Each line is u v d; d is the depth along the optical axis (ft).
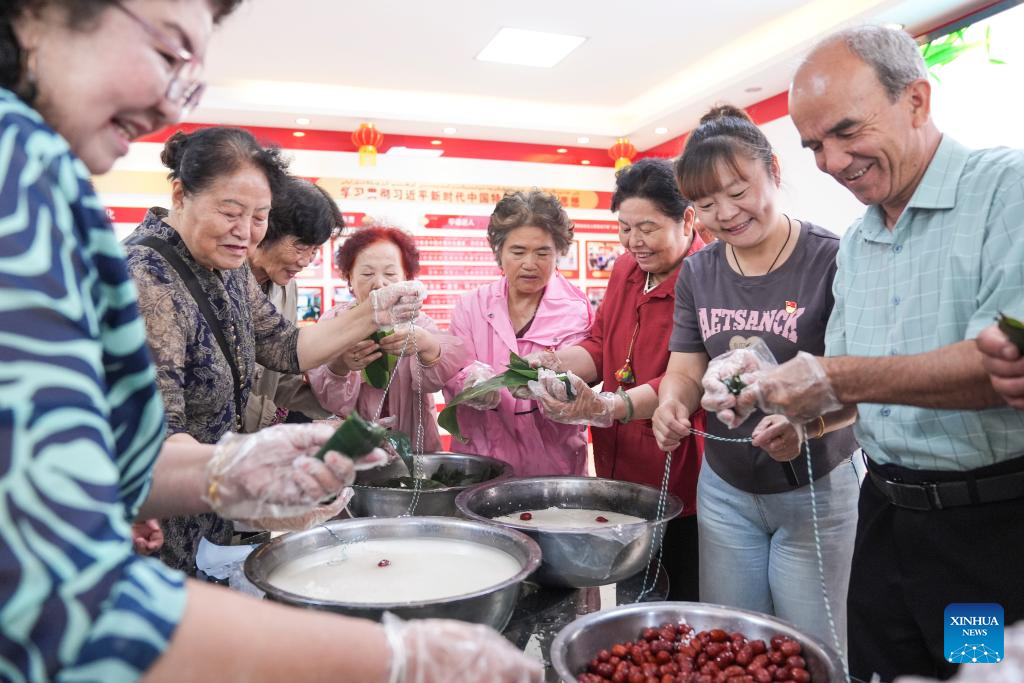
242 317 5.32
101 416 1.81
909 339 4.14
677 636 3.52
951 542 4.08
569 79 16.47
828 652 3.08
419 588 3.67
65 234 1.87
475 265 18.22
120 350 2.20
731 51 15.43
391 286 6.04
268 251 7.17
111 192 15.35
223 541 5.23
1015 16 11.19
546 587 4.52
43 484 1.63
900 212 4.31
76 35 2.02
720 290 5.55
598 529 3.99
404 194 17.71
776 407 3.85
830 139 3.97
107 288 2.11
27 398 1.64
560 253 7.04
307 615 1.99
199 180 4.54
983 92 11.69
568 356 7.00
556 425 6.97
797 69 4.07
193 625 1.78
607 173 19.45
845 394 3.75
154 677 1.72
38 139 1.88
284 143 16.96
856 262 4.57
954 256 3.94
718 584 5.72
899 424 4.19
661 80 16.76
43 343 1.71
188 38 2.18
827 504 5.29
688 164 5.00
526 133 17.90
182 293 4.64
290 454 3.01
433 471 6.41
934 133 4.11
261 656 1.84
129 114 2.20
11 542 1.58
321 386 7.43
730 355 4.43
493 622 3.19
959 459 3.99
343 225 8.27
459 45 14.26
